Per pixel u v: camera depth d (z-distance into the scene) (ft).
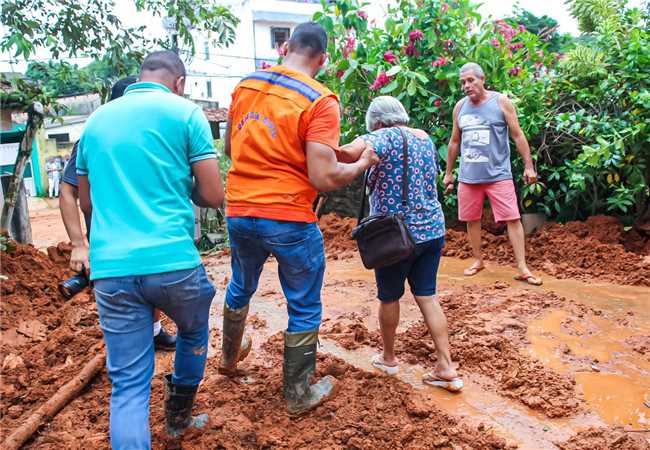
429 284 11.48
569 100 23.44
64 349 13.32
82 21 23.93
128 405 8.01
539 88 23.47
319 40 10.06
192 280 8.45
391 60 23.85
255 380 11.84
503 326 14.28
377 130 11.25
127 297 8.10
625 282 17.79
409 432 9.71
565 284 17.95
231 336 11.27
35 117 20.65
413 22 24.35
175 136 8.39
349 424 10.05
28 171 86.43
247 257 10.50
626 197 21.22
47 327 14.76
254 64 105.70
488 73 24.07
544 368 12.03
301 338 10.25
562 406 10.60
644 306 15.67
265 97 9.80
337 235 25.03
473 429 9.90
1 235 17.66
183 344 9.17
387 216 10.56
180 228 8.39
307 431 9.95
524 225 23.34
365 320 15.35
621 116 21.86
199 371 9.39
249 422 10.22
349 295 17.48
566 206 23.22
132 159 8.20
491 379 11.94
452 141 19.43
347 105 25.79
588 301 16.21
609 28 22.99
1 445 9.45
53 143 88.53
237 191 10.12
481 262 19.53
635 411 10.52
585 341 13.50
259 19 104.63
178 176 8.46
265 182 9.79
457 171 23.29
